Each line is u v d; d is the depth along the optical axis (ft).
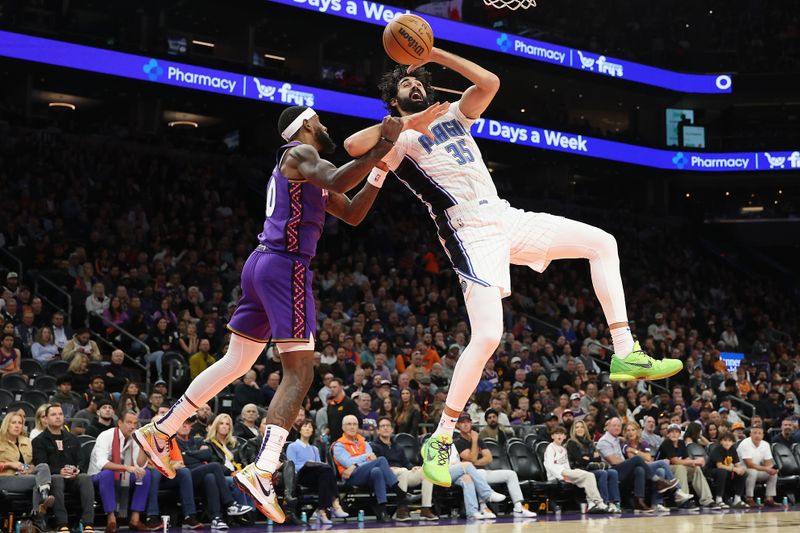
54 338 41.39
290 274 13.57
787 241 98.84
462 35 80.12
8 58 61.31
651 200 100.68
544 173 97.25
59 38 63.31
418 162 14.12
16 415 29.25
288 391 13.46
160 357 42.06
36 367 38.73
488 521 32.86
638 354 13.78
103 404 33.88
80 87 77.25
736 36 99.19
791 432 46.98
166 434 14.37
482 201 13.99
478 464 36.76
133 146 71.72
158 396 34.94
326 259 62.03
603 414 44.39
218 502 31.53
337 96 75.31
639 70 91.66
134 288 49.34
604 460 40.42
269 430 13.17
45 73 64.75
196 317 48.14
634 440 41.78
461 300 67.77
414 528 27.96
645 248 90.84
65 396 34.65
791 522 27.40
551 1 95.76
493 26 86.63
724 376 59.72
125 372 39.70
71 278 47.75
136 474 30.14
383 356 45.19
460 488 36.40
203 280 52.42
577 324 66.13
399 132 12.38
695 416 51.01
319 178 12.81
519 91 97.50
